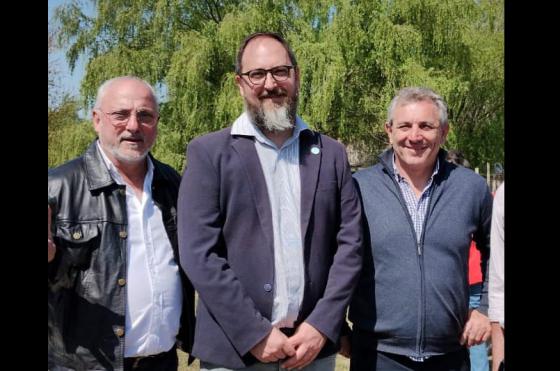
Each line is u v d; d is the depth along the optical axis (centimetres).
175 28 1662
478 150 1820
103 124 265
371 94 1703
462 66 1664
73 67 1670
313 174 267
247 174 260
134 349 257
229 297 246
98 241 252
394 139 286
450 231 278
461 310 279
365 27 1633
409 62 1564
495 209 267
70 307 249
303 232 260
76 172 259
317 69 1497
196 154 261
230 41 1512
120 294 252
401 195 284
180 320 277
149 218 269
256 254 256
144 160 277
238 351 249
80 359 247
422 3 1595
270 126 262
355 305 285
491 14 1719
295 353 249
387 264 277
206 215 255
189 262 251
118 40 1672
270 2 1634
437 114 282
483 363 420
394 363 276
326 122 1634
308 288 258
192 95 1534
